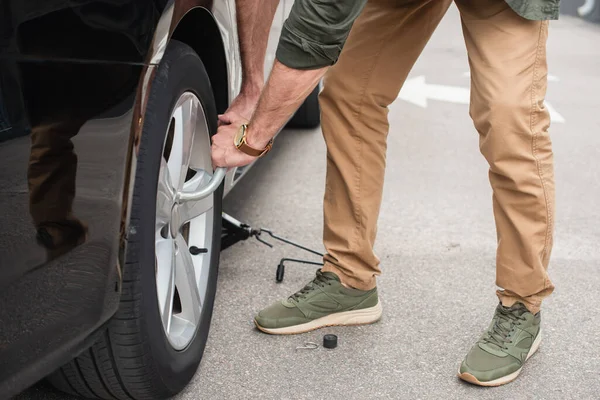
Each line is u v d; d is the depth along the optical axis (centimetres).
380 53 260
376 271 290
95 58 172
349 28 211
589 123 662
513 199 246
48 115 164
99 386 213
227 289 323
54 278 172
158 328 209
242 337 282
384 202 448
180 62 215
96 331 188
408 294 325
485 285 337
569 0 1545
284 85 219
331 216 283
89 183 175
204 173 253
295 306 285
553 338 290
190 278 247
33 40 159
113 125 178
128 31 180
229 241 337
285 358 268
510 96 232
